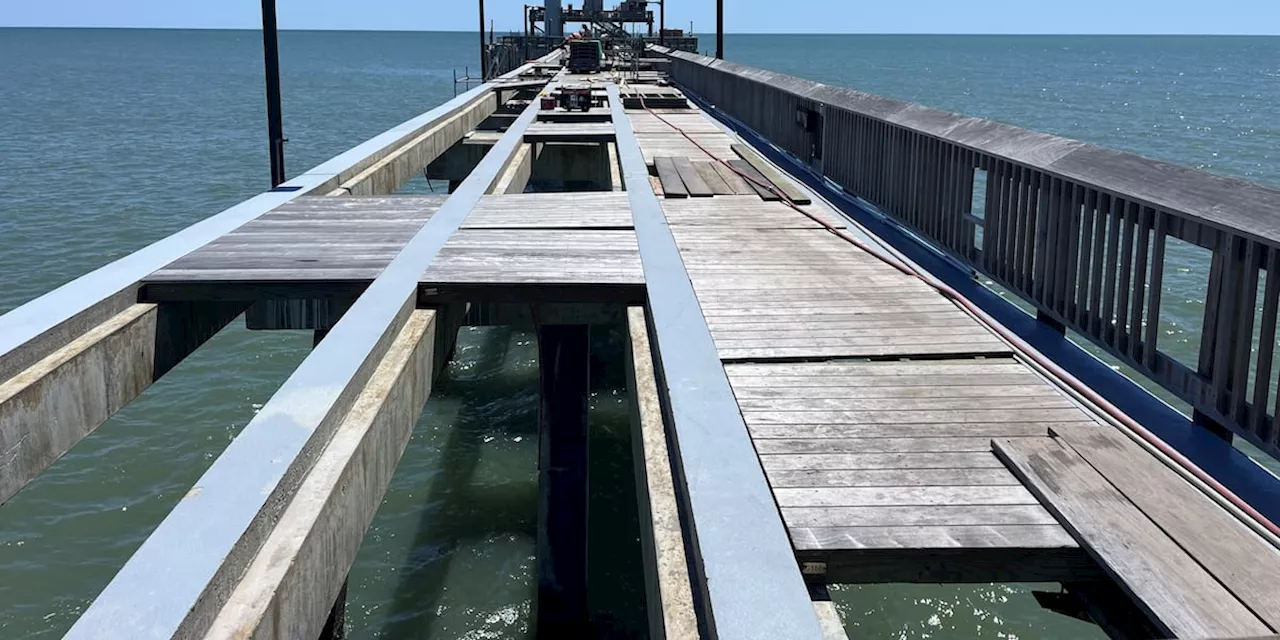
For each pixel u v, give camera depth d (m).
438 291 5.52
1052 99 73.88
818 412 4.03
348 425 3.84
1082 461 3.51
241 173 32.47
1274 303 3.76
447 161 14.62
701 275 6.18
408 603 7.91
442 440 10.83
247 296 5.61
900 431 3.84
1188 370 4.35
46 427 4.33
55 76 100.69
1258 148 42.03
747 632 2.49
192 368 13.16
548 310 5.94
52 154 36.72
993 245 6.42
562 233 6.85
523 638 7.57
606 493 9.67
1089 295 5.27
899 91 83.06
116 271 5.64
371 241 6.55
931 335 4.99
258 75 106.31
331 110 59.75
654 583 3.22
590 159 13.60
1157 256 4.54
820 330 5.05
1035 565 3.02
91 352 4.74
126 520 9.33
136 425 11.32
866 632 7.35
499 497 9.52
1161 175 4.63
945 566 3.01
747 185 9.44
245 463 3.23
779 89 13.54
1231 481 3.90
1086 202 5.20
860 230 7.57
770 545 2.89
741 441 3.59
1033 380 4.41
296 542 3.01
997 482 3.42
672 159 10.96
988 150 6.29
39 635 7.65
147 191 28.34
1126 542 2.94
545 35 50.47
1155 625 2.66
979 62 160.25
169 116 54.41
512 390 12.30
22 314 4.77
